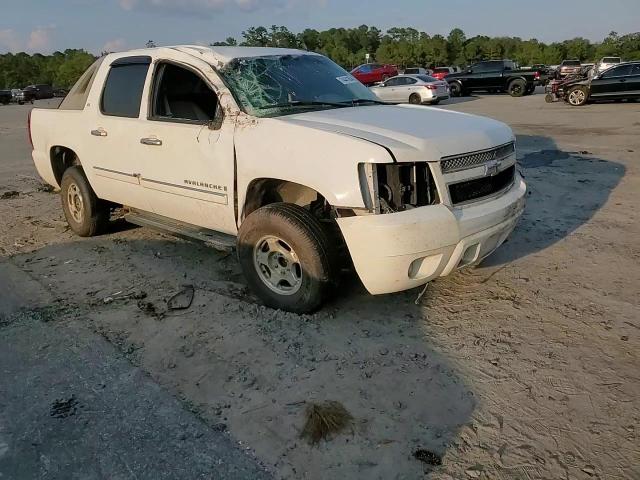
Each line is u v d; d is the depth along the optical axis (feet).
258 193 13.14
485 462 8.17
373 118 12.80
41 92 168.66
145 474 8.08
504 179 13.07
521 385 9.98
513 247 17.13
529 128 46.75
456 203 11.54
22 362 11.09
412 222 10.71
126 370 10.74
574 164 29.71
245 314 12.91
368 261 10.97
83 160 17.74
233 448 8.60
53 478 8.05
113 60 16.89
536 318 12.48
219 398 9.84
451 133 11.83
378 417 9.21
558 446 8.45
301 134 11.76
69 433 8.96
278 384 10.19
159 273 15.72
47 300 14.03
